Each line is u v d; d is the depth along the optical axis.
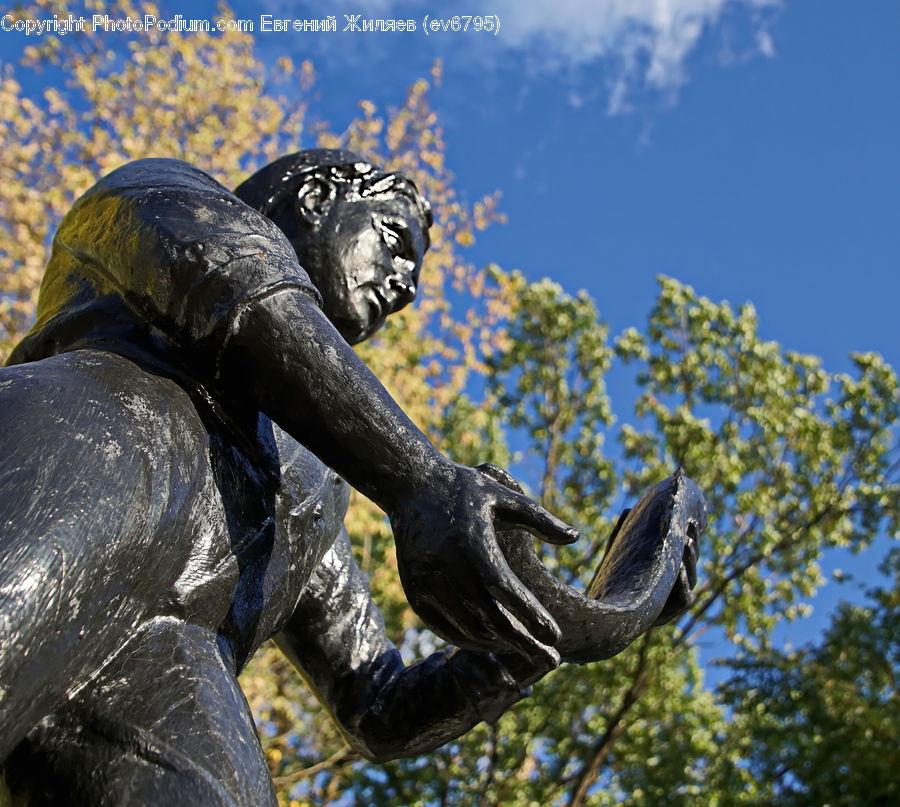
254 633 1.64
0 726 1.28
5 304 9.60
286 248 1.61
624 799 13.08
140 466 1.45
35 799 1.35
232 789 1.35
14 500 1.32
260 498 1.65
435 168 12.38
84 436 1.42
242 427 1.66
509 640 1.41
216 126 11.00
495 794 12.17
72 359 1.55
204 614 1.52
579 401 15.39
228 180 10.86
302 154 2.05
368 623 2.10
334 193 2.01
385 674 2.04
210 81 10.97
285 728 10.02
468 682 1.92
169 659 1.44
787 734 14.02
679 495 1.90
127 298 1.60
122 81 10.80
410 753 2.02
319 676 2.06
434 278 11.85
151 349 1.65
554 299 15.45
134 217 1.60
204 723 1.39
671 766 12.79
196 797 1.31
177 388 1.59
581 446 15.00
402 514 1.48
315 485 1.79
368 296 2.00
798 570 14.00
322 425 1.51
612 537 1.92
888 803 13.66
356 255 1.99
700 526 1.93
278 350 1.52
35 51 10.57
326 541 1.84
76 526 1.34
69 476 1.37
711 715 13.06
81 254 1.71
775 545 13.87
